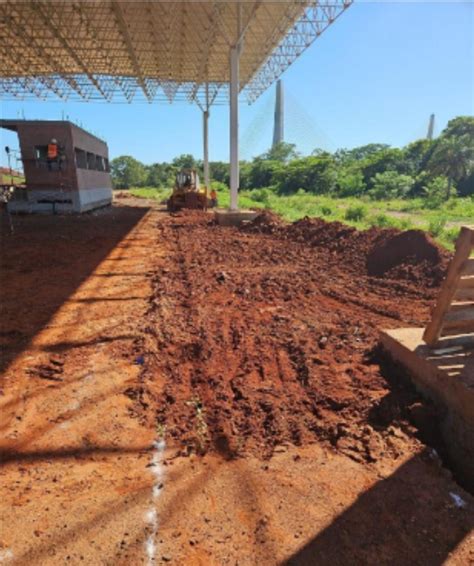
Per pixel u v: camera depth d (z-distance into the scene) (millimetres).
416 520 2557
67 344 5254
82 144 23406
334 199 46156
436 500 2721
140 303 6984
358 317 6328
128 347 5133
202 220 19828
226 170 80812
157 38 20312
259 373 4496
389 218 19859
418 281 8234
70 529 2488
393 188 49406
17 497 2758
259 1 15227
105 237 14469
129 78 28641
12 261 10320
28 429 3525
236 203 18484
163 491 2807
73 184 21938
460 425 3416
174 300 7188
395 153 61875
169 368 4668
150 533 2459
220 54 23219
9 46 22078
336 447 3268
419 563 2271
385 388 4113
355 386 4141
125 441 3373
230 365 4707
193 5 16328
